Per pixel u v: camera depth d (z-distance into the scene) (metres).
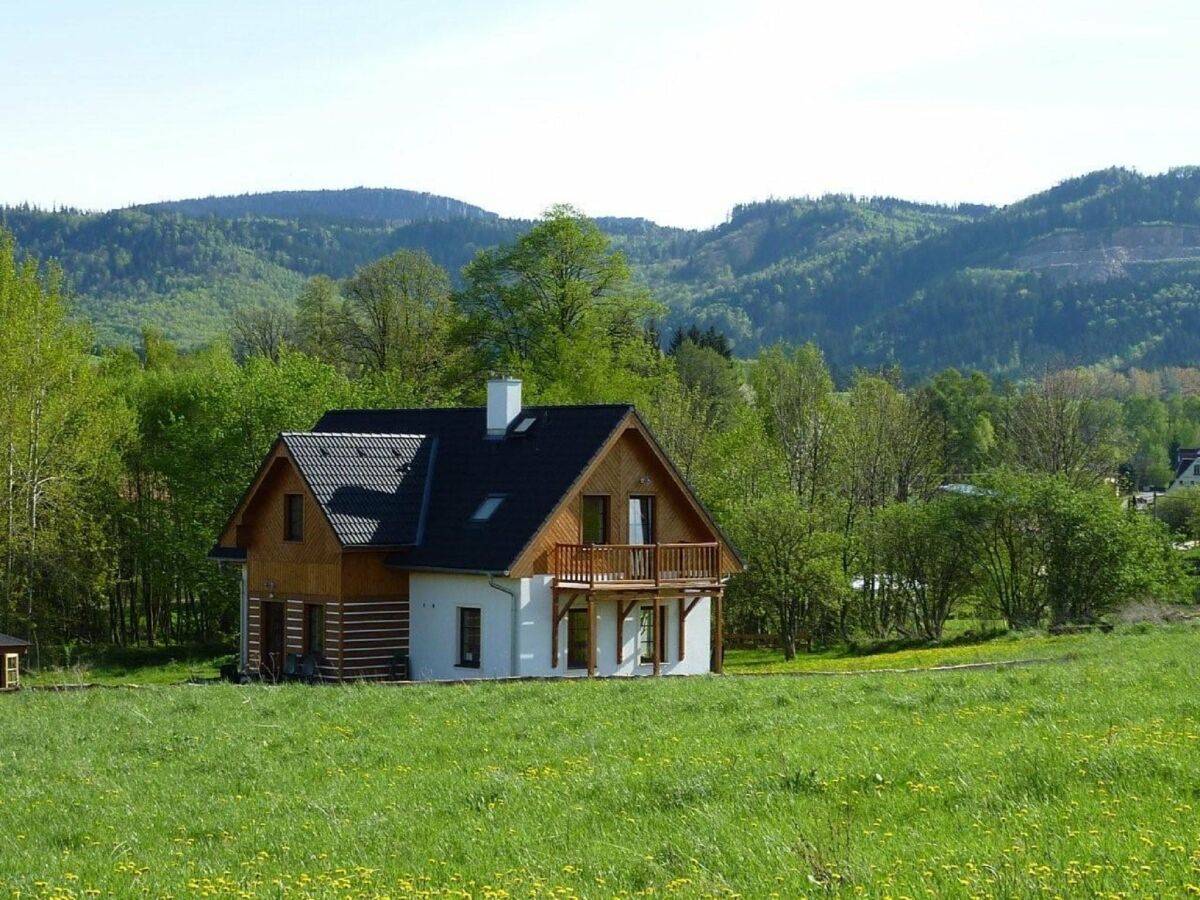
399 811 17.08
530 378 74.50
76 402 62.56
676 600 46.38
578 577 43.38
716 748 20.30
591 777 18.14
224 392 66.25
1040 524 65.81
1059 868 11.89
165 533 68.31
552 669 43.47
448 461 48.00
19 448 60.81
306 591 45.88
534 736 22.91
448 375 86.75
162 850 15.83
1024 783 15.59
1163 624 49.94
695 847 13.73
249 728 25.36
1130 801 14.38
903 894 11.48
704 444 75.12
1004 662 37.34
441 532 45.38
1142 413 170.25
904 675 32.25
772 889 12.04
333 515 44.72
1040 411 87.06
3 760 22.69
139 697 31.73
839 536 66.31
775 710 24.80
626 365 82.88
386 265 95.62
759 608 65.62
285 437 46.00
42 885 13.67
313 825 16.53
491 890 12.78
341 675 44.44
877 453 83.69
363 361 94.88
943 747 18.42
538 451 45.94
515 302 81.44
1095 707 22.34
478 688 31.72
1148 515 69.44
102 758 22.64
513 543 43.09
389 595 45.59
